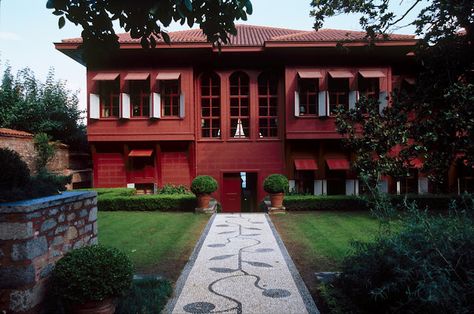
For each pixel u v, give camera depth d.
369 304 4.80
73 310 4.37
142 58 18.28
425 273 3.83
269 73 19.20
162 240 9.99
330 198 15.54
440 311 3.57
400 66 18.84
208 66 18.97
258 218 13.86
